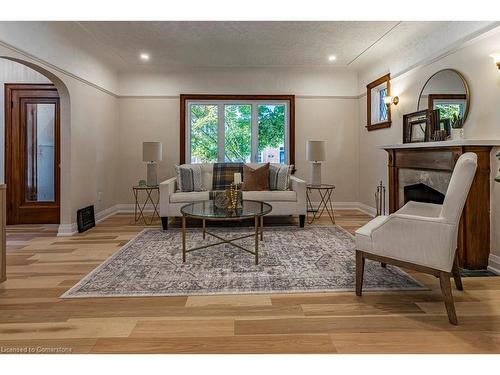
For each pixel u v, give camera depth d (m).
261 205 3.43
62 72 3.86
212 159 5.83
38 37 3.37
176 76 5.63
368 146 5.44
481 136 2.95
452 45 3.30
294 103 5.72
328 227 4.43
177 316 2.00
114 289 2.39
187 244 3.60
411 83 4.14
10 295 2.29
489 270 2.79
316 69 5.68
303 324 1.91
